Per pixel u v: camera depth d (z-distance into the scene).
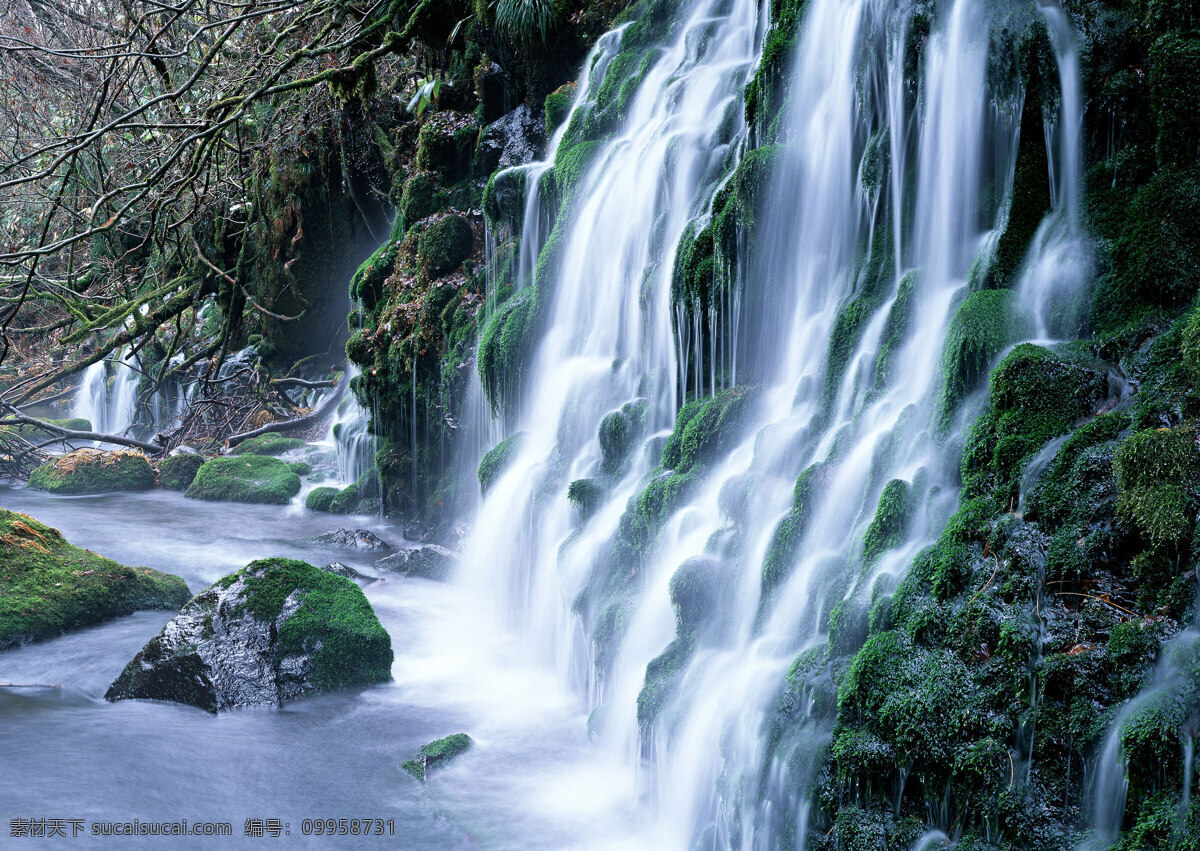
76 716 6.22
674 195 8.32
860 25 6.29
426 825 4.95
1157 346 4.25
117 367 23.55
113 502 14.89
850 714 3.97
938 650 3.85
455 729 6.11
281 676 6.54
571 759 5.71
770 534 5.34
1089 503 3.80
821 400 5.91
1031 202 5.26
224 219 18.89
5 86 17.53
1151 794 3.10
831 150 6.55
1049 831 3.32
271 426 17.84
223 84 16.02
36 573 7.96
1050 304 4.88
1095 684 3.40
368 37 13.34
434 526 11.14
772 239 6.70
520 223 10.62
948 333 4.88
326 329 19.23
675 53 9.88
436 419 11.36
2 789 5.14
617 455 7.79
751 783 4.29
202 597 6.83
